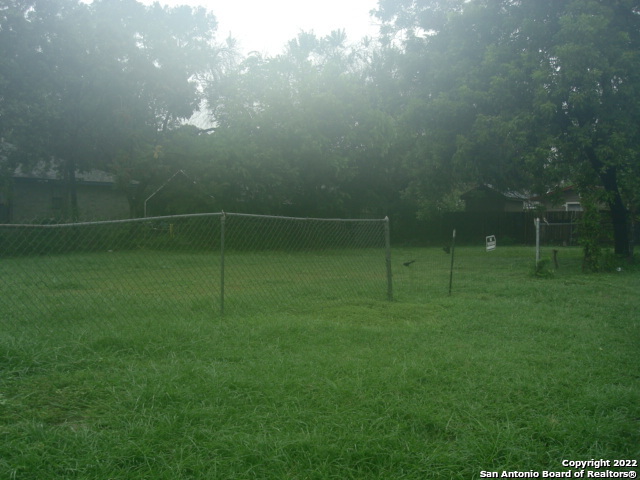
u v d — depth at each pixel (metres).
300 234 9.97
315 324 6.40
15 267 7.97
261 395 4.01
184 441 3.28
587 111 14.72
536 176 15.10
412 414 3.71
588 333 6.38
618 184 16.02
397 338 5.91
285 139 22.34
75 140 22.03
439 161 18.33
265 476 2.95
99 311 6.92
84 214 25.33
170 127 24.20
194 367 4.59
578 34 13.98
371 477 2.97
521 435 3.43
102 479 2.87
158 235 9.51
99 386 4.16
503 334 6.36
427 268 14.56
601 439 3.44
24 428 3.36
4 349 4.67
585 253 14.25
